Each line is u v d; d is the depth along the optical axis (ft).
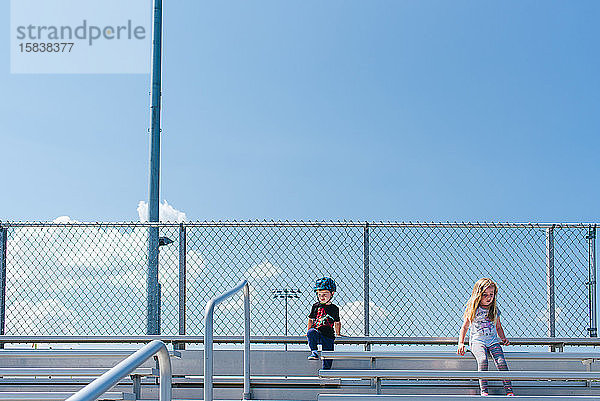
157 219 26.55
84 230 20.20
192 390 18.67
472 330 18.06
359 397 14.03
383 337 19.40
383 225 19.74
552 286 19.76
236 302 19.40
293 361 19.27
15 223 20.24
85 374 16.97
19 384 18.42
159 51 28.19
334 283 19.49
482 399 14.19
